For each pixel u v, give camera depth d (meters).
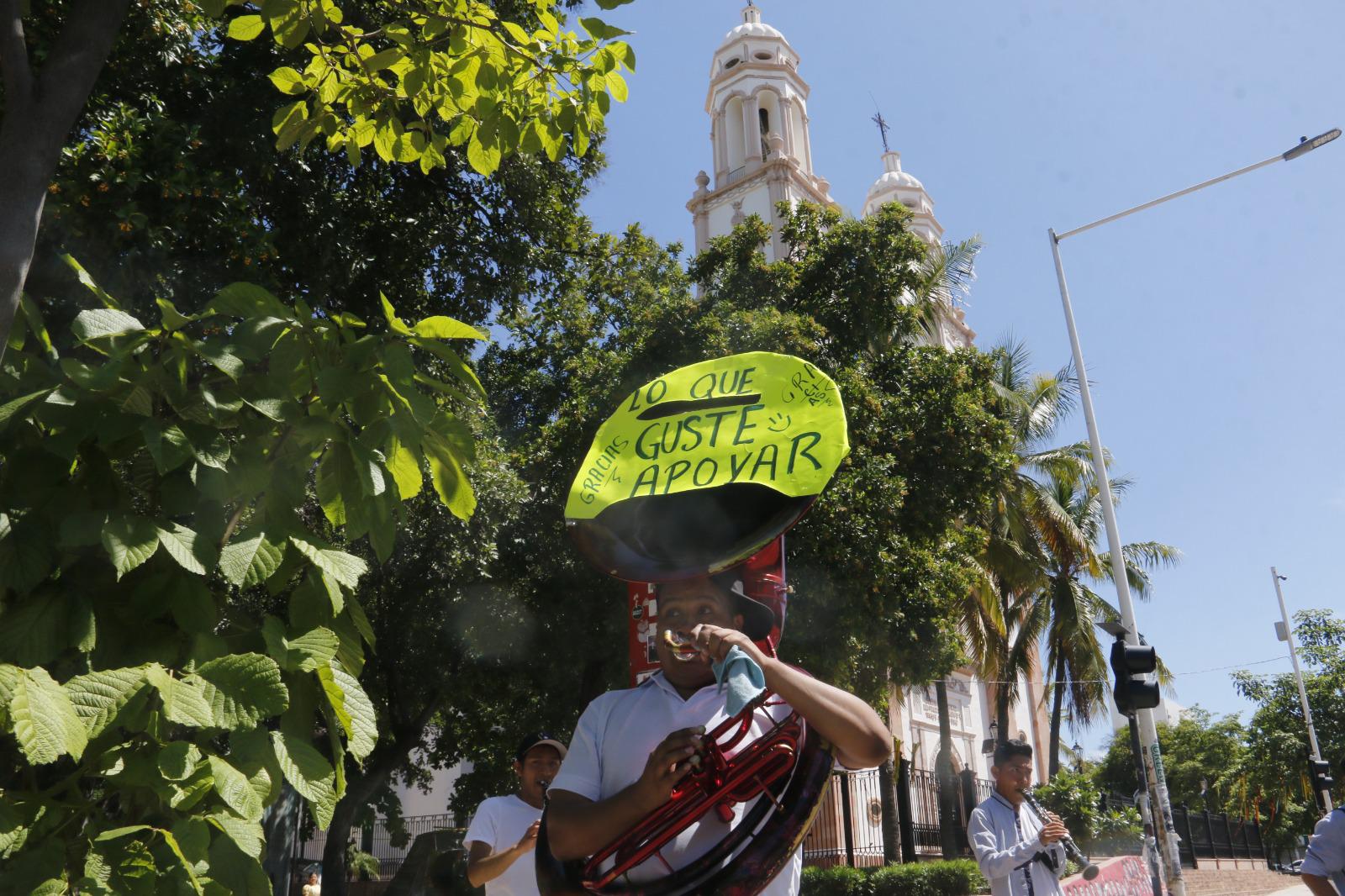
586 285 16.94
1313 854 4.32
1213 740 40.56
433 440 3.00
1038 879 4.79
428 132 4.47
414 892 14.38
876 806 22.89
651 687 1.93
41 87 2.81
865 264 15.77
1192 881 22.64
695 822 1.74
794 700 1.63
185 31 8.12
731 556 1.87
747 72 34.91
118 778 2.24
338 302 10.48
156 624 2.56
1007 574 23.92
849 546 12.91
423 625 13.87
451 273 11.56
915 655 15.06
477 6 4.02
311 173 9.46
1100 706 27.61
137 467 2.71
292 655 2.47
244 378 2.75
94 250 7.14
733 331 14.46
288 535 2.63
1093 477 26.58
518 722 17.09
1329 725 31.22
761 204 32.25
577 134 4.32
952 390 15.26
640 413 2.07
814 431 1.89
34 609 2.35
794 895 1.82
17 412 2.48
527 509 14.52
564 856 1.71
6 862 2.24
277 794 2.42
